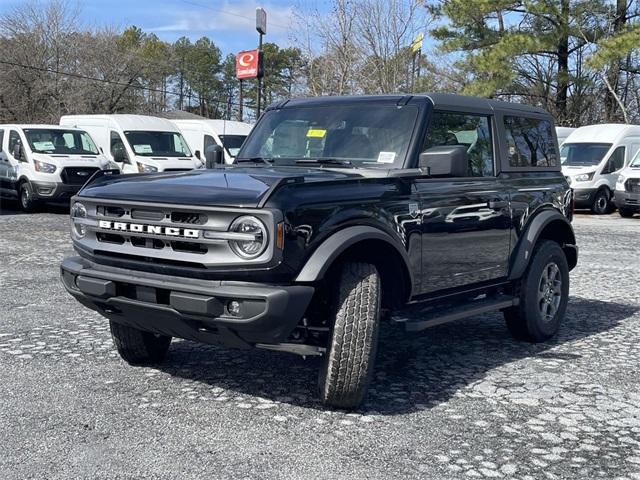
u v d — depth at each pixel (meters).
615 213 24.28
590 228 18.64
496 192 6.46
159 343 5.91
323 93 29.22
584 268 11.84
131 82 51.28
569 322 8.07
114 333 5.75
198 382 5.62
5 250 12.39
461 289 6.18
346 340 4.80
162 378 5.70
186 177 5.29
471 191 6.15
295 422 4.82
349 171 5.62
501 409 5.18
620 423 4.97
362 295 4.86
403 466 4.19
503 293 6.93
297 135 6.32
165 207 4.73
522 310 6.89
